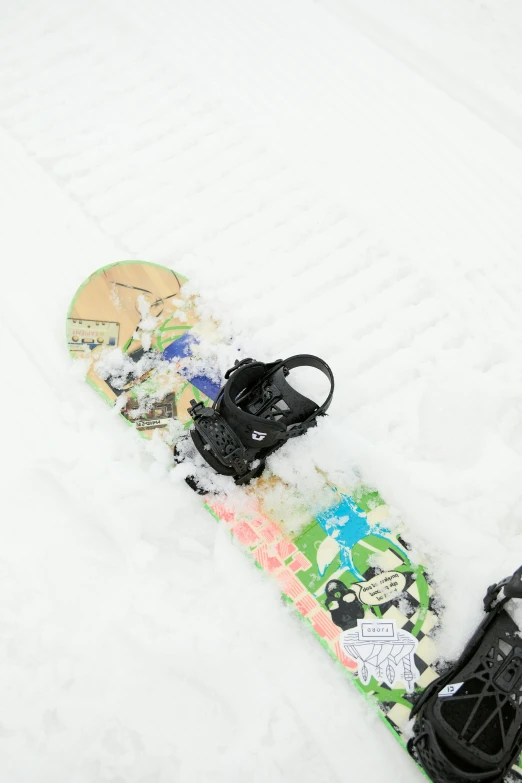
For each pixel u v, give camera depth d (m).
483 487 2.66
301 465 2.61
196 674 2.30
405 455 2.74
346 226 3.33
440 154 3.58
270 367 2.54
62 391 2.77
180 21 3.95
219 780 2.18
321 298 3.12
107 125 3.59
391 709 2.21
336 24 4.01
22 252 3.15
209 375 2.80
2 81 3.70
